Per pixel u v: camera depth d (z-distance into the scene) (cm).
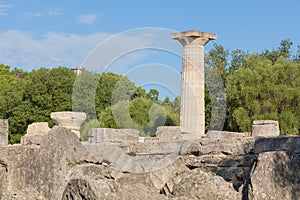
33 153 1365
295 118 3969
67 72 4731
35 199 1107
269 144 1314
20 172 1370
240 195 1010
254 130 1966
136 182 1352
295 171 976
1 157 1398
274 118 3978
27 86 4650
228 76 4562
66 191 1052
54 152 1330
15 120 4541
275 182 970
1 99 4775
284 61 4344
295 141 1266
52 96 4606
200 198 1034
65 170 1319
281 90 4053
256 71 4194
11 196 1095
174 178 1276
